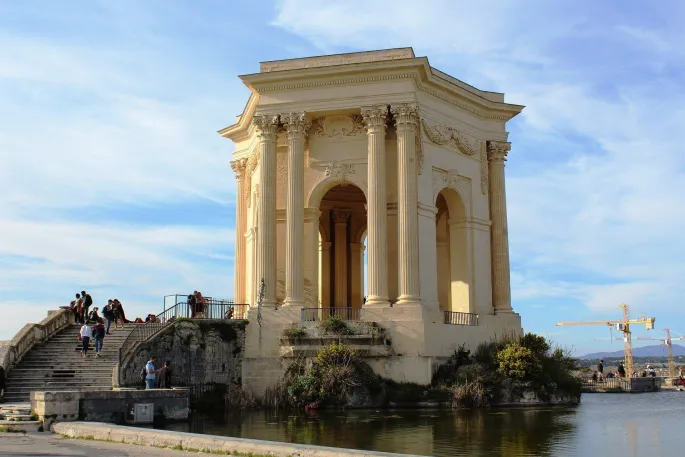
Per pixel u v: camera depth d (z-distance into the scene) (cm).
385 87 4316
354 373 3791
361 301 5881
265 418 3316
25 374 3541
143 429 2355
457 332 4328
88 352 3819
